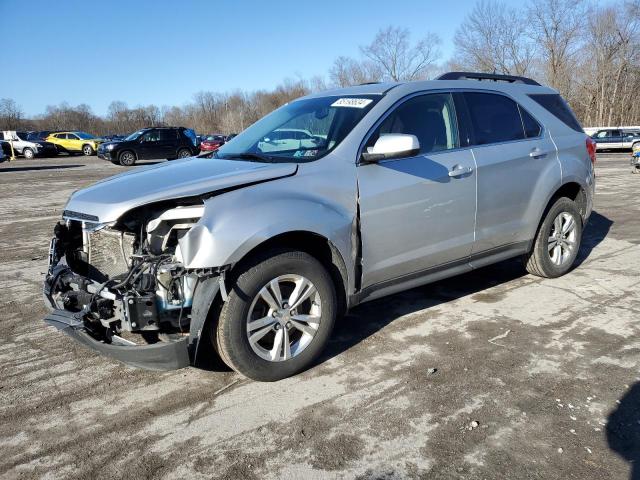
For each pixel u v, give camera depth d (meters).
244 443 2.79
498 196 4.43
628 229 7.50
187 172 3.53
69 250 3.71
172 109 101.25
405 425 2.89
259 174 3.30
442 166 4.01
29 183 16.84
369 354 3.75
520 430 2.82
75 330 3.08
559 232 5.18
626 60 45.69
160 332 3.20
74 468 2.63
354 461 2.62
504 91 4.76
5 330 4.38
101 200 3.22
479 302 4.71
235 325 3.10
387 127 3.83
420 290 5.08
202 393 3.29
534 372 3.42
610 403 3.05
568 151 5.10
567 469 2.51
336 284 3.59
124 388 3.39
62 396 3.32
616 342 3.82
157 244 3.12
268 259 3.16
